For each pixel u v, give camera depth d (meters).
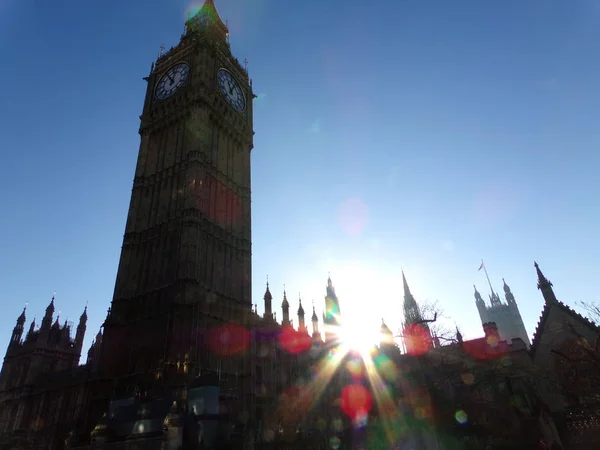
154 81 66.56
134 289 47.44
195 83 58.84
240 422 37.91
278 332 64.88
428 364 31.69
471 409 32.31
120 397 34.28
